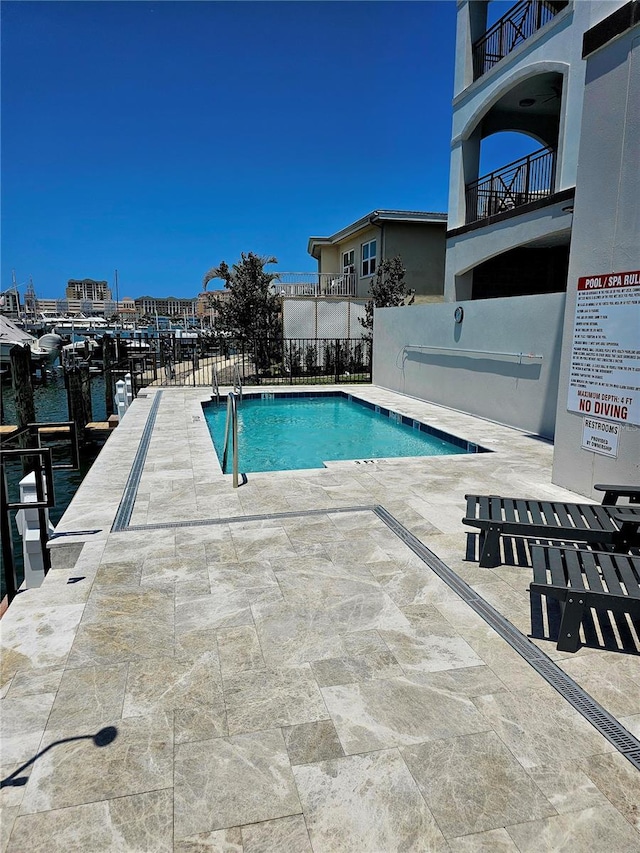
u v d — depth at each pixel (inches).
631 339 180.1
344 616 119.4
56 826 67.8
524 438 325.7
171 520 179.2
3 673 98.3
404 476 238.2
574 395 209.9
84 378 522.3
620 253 182.2
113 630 112.9
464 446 324.2
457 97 508.7
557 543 159.2
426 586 133.9
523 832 67.3
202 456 273.9
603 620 119.1
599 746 81.7
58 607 122.3
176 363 869.8
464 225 512.7
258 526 174.2
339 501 201.0
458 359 423.2
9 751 79.8
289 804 71.2
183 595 128.4
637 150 173.2
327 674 98.9
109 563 145.6
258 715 88.0
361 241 832.9
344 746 81.3
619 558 117.9
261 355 735.7
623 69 177.0
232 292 754.8
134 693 93.2
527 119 518.0
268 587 132.8
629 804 71.4
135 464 256.8
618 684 96.8
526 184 458.9
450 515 186.5
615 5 189.0
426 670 100.3
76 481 334.6
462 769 77.0
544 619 119.0
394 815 69.6
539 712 89.2
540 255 568.4
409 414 415.5
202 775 75.8
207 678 97.4
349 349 723.4
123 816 69.3
